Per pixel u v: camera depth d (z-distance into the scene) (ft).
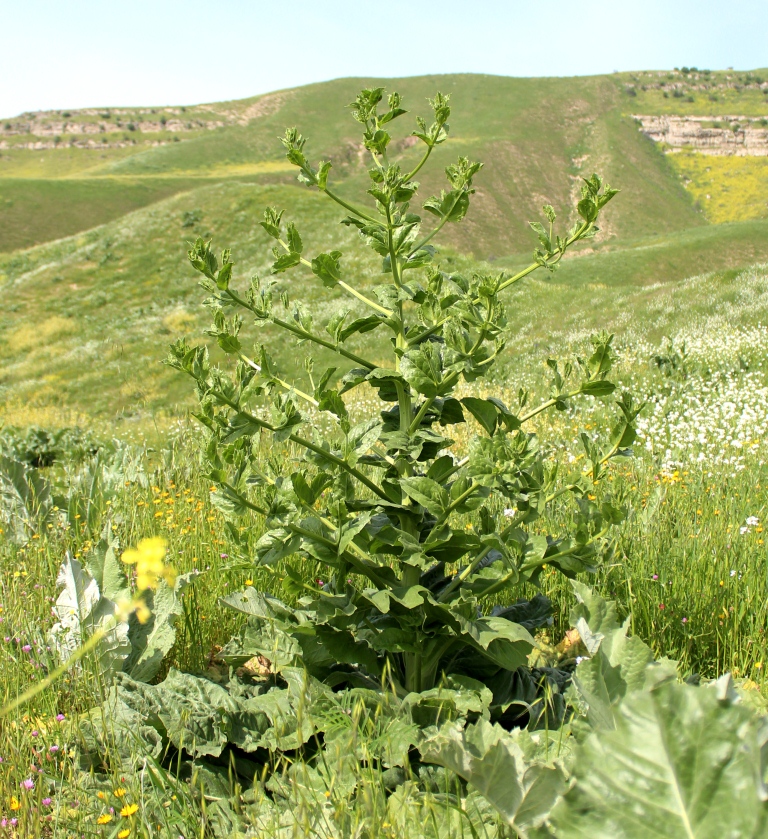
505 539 7.75
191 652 10.02
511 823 5.74
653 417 26.68
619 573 11.18
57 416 63.98
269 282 8.38
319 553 7.70
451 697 7.48
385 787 6.95
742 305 55.57
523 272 7.77
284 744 7.32
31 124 615.57
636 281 178.19
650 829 4.23
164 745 7.52
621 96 574.97
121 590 9.68
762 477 18.16
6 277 115.85
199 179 374.43
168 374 79.66
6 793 6.68
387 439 8.00
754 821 4.00
